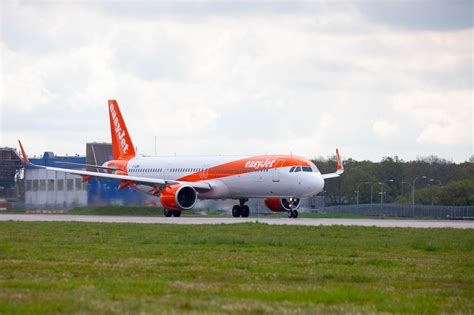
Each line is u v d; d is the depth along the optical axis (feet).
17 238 408.87
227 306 188.85
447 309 193.67
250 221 636.48
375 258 312.09
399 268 277.03
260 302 196.03
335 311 186.19
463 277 252.62
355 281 242.17
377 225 577.84
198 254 321.11
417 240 404.36
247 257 309.63
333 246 366.02
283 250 343.87
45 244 368.27
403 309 191.21
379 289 224.53
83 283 226.99
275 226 529.04
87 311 181.16
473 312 191.11
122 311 181.47
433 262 298.15
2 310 180.75
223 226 527.81
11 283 223.92
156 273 254.47
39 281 230.48
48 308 183.32
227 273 255.70
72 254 315.78
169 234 446.19
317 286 227.61
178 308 186.80
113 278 240.94
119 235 437.17
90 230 481.46
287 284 232.32
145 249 342.23
